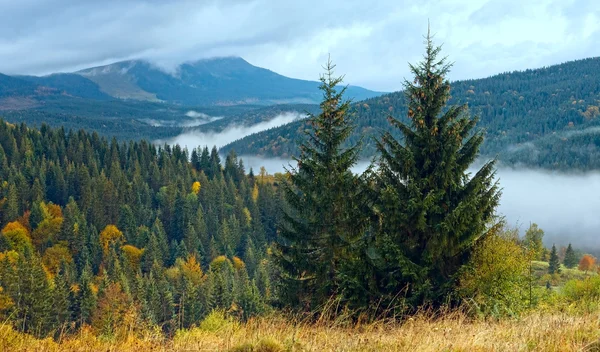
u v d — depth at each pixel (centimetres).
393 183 1598
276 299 1773
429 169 1594
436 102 1585
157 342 684
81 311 4122
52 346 661
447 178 1519
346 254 1667
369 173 1653
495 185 1518
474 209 1459
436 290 1470
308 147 1791
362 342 618
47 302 2981
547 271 8269
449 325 774
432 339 626
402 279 1481
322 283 1666
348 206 1695
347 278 1457
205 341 659
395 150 1588
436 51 1599
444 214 1533
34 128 18175
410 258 1548
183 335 721
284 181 1833
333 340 636
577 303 1034
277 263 1827
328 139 1770
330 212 1720
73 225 10800
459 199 1563
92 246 10456
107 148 18250
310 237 1788
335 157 1764
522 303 1422
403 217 1505
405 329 726
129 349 662
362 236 1664
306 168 1794
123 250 10269
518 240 1562
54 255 9869
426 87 1584
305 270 1745
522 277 1484
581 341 589
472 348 581
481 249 1473
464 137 1572
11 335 677
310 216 1767
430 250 1484
